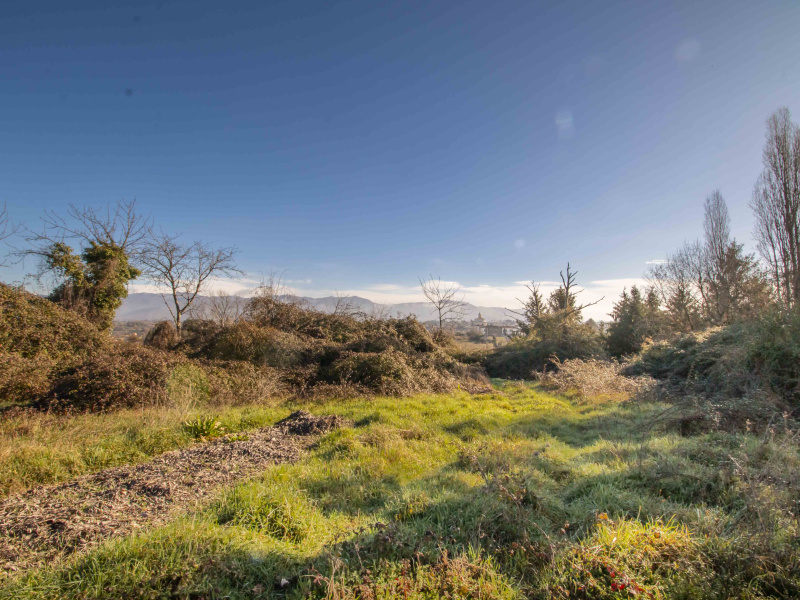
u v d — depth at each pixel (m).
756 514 3.38
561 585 2.89
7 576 2.97
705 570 2.85
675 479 4.68
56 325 11.88
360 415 9.18
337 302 21.02
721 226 25.52
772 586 2.70
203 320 19.64
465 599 2.78
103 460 5.85
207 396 10.26
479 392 14.52
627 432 7.78
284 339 14.91
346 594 2.77
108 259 19.00
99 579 2.84
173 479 5.11
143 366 9.88
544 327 23.19
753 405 7.57
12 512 4.13
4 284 11.80
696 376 11.62
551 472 5.55
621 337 26.39
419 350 18.84
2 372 8.96
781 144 20.88
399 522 3.89
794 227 20.25
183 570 2.97
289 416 8.84
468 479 5.21
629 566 2.98
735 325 13.18
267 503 4.25
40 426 7.00
